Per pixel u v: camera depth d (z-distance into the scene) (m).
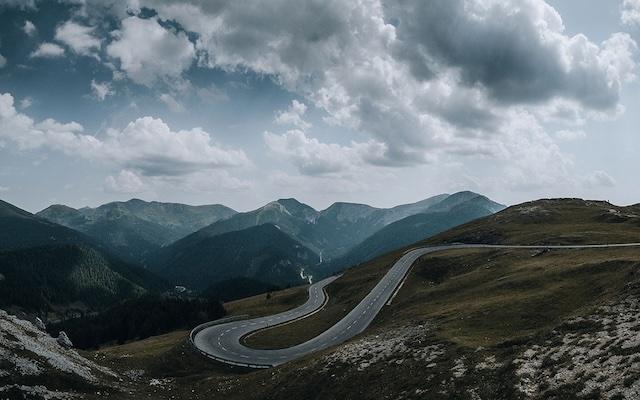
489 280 99.12
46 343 75.19
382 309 112.94
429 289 108.69
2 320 73.75
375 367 60.59
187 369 88.19
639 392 35.44
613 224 161.50
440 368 53.25
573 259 96.38
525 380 44.31
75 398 59.41
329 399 57.81
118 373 80.38
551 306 65.06
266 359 88.56
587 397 37.88
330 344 92.62
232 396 69.94
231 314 181.75
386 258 191.00
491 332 61.84
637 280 58.44
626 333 45.44
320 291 173.38
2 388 54.91
